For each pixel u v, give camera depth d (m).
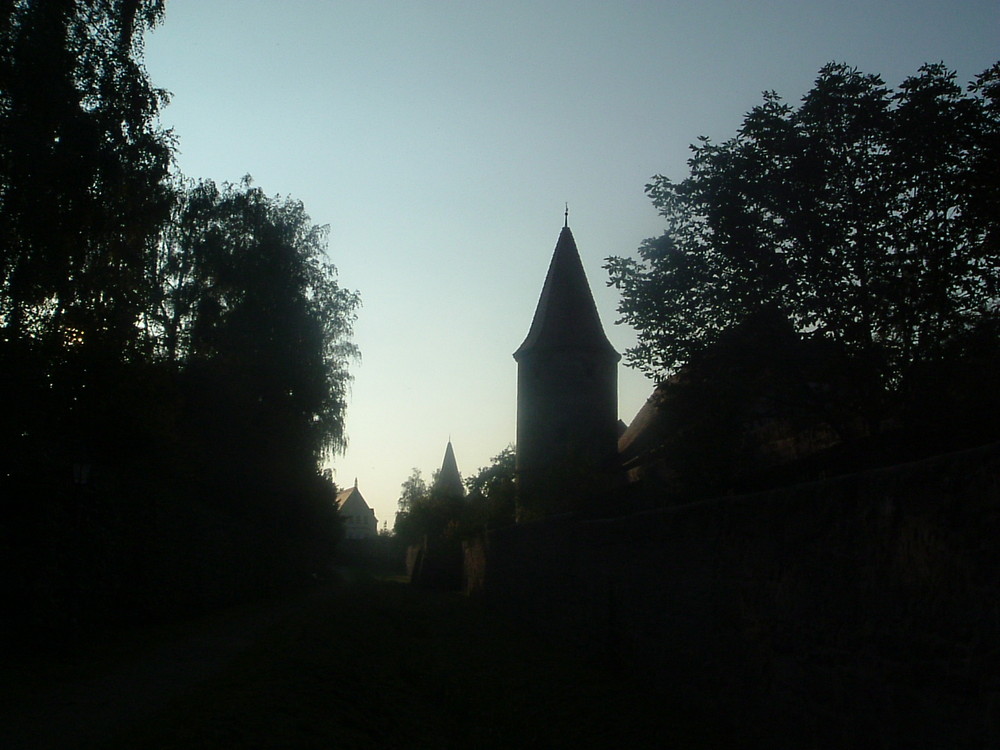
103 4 20.03
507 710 13.59
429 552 54.59
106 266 20.78
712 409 15.86
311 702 11.12
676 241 17.05
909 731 6.74
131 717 9.66
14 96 17.33
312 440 38.69
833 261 15.13
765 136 15.86
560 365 45.81
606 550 17.38
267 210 36.75
